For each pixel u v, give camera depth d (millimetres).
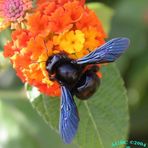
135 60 422
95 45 293
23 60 290
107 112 318
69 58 289
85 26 293
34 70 290
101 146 316
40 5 297
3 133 378
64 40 290
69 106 286
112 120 318
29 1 301
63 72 286
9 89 407
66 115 283
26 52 289
